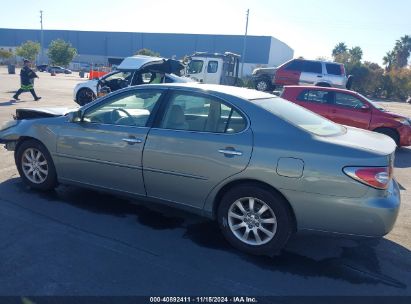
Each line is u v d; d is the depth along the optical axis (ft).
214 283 10.11
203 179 11.95
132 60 40.34
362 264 11.57
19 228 12.50
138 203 15.28
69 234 12.32
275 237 11.32
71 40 283.79
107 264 10.69
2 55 244.22
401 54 216.13
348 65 141.49
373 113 31.01
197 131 12.21
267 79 63.87
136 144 12.93
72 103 49.65
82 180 14.61
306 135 11.12
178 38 253.65
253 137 11.38
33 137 15.28
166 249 11.76
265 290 9.95
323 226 10.84
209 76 59.00
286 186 10.86
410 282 10.73
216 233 13.03
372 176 10.27
